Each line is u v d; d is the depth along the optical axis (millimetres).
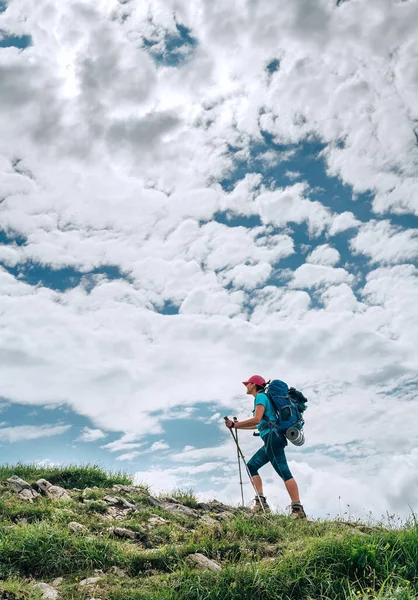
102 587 6660
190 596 6242
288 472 9914
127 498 11047
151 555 7484
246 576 6473
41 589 6477
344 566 6582
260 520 9328
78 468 12781
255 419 10055
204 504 11305
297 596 6289
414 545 6844
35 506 9438
